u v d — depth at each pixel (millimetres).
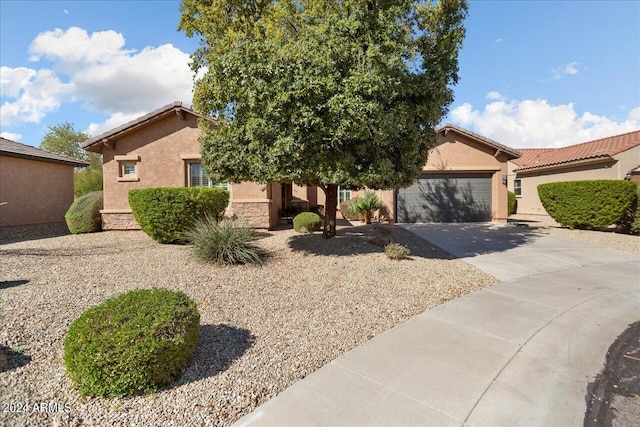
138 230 12961
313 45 6898
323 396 3000
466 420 2697
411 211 17141
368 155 7723
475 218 17188
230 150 8422
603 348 4055
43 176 16109
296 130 6621
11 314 4180
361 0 7355
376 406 2857
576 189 13523
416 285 6332
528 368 3535
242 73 6730
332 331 4387
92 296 5043
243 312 4930
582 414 2830
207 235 7566
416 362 3615
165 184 13156
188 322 3408
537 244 11125
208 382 3191
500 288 6418
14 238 11242
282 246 9227
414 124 8062
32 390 2959
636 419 2771
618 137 17938
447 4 8312
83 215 12250
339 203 21047
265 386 3154
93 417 2697
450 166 16719
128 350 2920
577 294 6090
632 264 8539
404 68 7594
